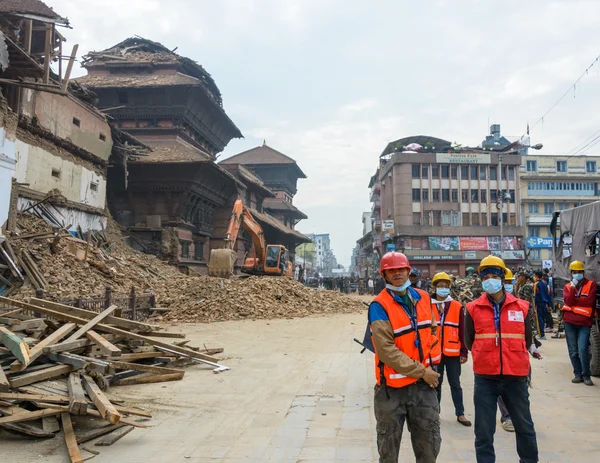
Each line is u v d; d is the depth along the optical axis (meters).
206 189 36.97
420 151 59.62
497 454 4.68
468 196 57.78
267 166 71.25
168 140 37.69
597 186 60.44
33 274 16.02
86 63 40.03
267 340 13.02
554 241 12.32
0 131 15.09
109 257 22.53
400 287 3.45
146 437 5.32
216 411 6.34
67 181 24.34
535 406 6.37
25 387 5.75
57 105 23.17
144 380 7.86
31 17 16.67
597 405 6.38
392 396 3.38
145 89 37.22
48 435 5.09
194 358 9.02
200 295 20.22
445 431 5.45
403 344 3.37
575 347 7.75
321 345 12.13
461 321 5.80
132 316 15.62
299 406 6.55
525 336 4.08
